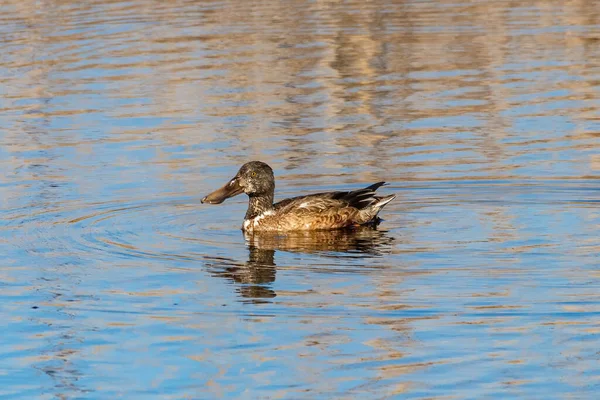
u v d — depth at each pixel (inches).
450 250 585.0
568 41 1180.5
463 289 522.9
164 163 777.6
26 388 431.5
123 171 757.9
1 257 590.6
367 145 812.6
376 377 430.0
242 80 1037.8
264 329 482.3
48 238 623.5
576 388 414.3
